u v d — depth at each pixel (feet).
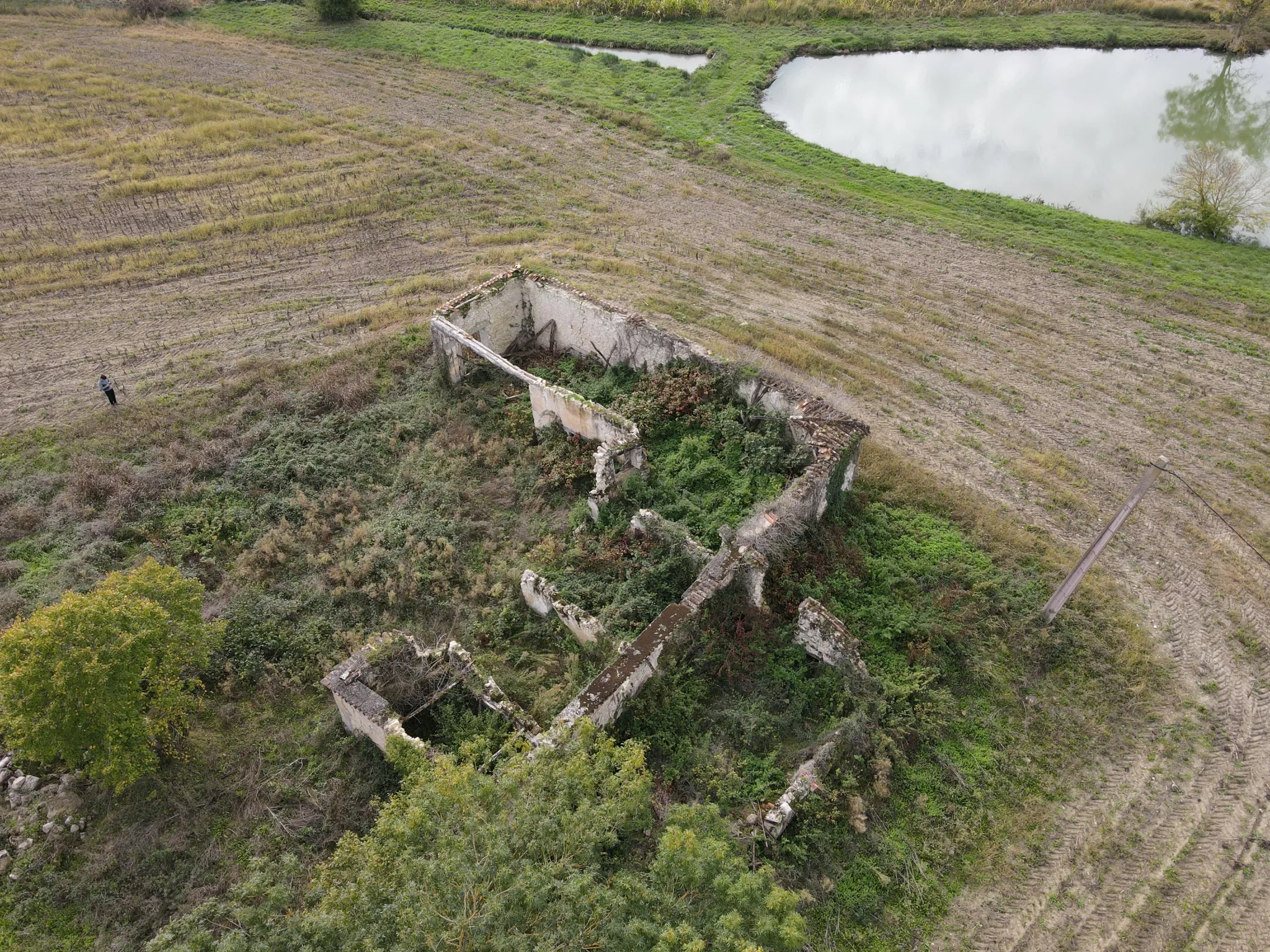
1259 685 57.98
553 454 72.38
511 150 124.67
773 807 48.88
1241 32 150.61
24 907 45.57
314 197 112.47
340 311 92.27
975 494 71.82
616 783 41.98
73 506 67.82
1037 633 59.57
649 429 72.90
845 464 65.92
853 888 47.26
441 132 128.77
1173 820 50.62
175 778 51.29
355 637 58.29
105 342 87.40
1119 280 99.40
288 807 50.47
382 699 51.11
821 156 125.08
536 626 60.03
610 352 80.84
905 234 107.86
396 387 81.25
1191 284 98.48
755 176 118.83
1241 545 67.77
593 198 113.91
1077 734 54.90
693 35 157.48
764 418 71.05
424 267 99.96
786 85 146.72
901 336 89.76
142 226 106.01
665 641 54.08
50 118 128.16
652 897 36.68
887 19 161.99
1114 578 65.10
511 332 85.25
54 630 46.57
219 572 63.72
